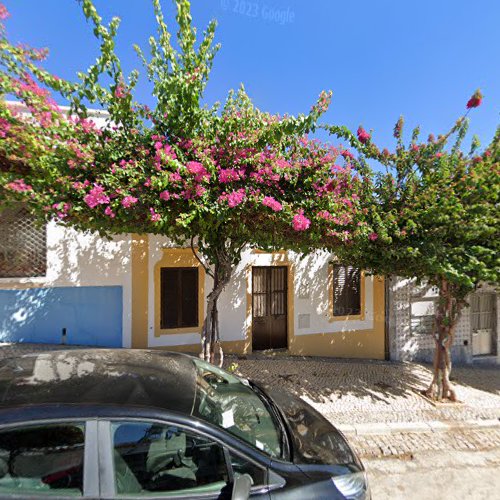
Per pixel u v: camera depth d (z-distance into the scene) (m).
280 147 4.80
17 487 1.89
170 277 7.64
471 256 5.14
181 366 2.96
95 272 7.09
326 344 8.79
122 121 4.30
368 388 6.54
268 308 8.53
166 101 4.23
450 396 6.08
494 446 4.61
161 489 2.03
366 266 6.42
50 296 6.95
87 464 1.96
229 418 2.58
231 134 4.35
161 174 3.94
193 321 7.83
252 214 4.46
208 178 4.15
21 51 3.60
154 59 4.11
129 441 2.06
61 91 3.91
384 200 5.92
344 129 5.92
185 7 3.93
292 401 3.42
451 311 6.10
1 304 6.69
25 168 3.99
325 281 8.80
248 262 8.12
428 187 5.52
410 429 4.95
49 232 6.82
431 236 5.32
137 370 2.66
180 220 3.89
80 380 2.40
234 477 2.13
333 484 2.36
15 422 1.94
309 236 4.83
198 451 2.16
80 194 3.91
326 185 4.70
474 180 5.15
